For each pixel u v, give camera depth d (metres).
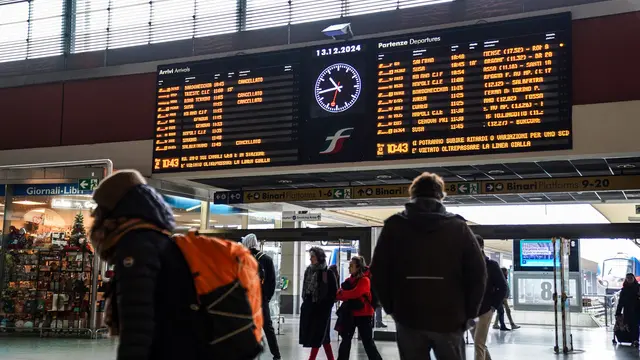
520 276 21.00
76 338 12.08
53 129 14.23
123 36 14.40
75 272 12.39
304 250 21.14
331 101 11.15
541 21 9.91
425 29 11.16
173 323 2.39
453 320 3.68
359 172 12.55
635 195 14.44
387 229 3.89
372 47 10.95
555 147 9.66
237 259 2.49
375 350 8.60
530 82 9.87
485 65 10.17
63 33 14.96
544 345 13.01
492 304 7.10
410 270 3.74
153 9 14.31
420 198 3.90
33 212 12.78
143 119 13.46
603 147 9.86
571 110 9.66
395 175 12.85
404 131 10.58
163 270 2.40
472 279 3.74
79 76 14.16
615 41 10.04
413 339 3.81
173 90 12.22
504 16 10.56
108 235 2.46
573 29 10.27
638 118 9.77
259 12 13.34
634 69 9.91
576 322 19.66
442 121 10.34
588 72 10.10
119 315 2.29
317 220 16.86
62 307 12.29
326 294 8.71
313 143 11.20
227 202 14.33
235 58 11.87
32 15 15.38
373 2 12.45
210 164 11.80
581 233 11.84
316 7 12.89
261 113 11.59
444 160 10.37
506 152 9.91
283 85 11.50
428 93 10.48
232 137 11.72
